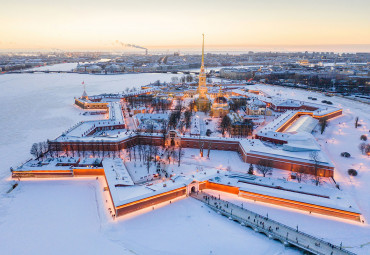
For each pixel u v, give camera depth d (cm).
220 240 12562
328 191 15762
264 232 12988
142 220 13900
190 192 16575
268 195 15400
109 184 15812
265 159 19738
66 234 12838
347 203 14488
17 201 15525
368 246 11956
